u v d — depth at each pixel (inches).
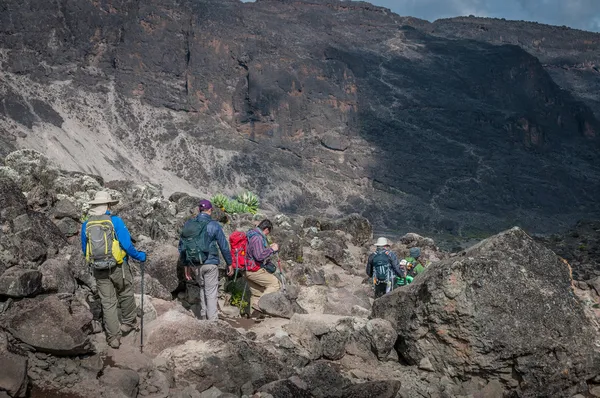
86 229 241.4
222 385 241.3
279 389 234.4
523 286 270.5
